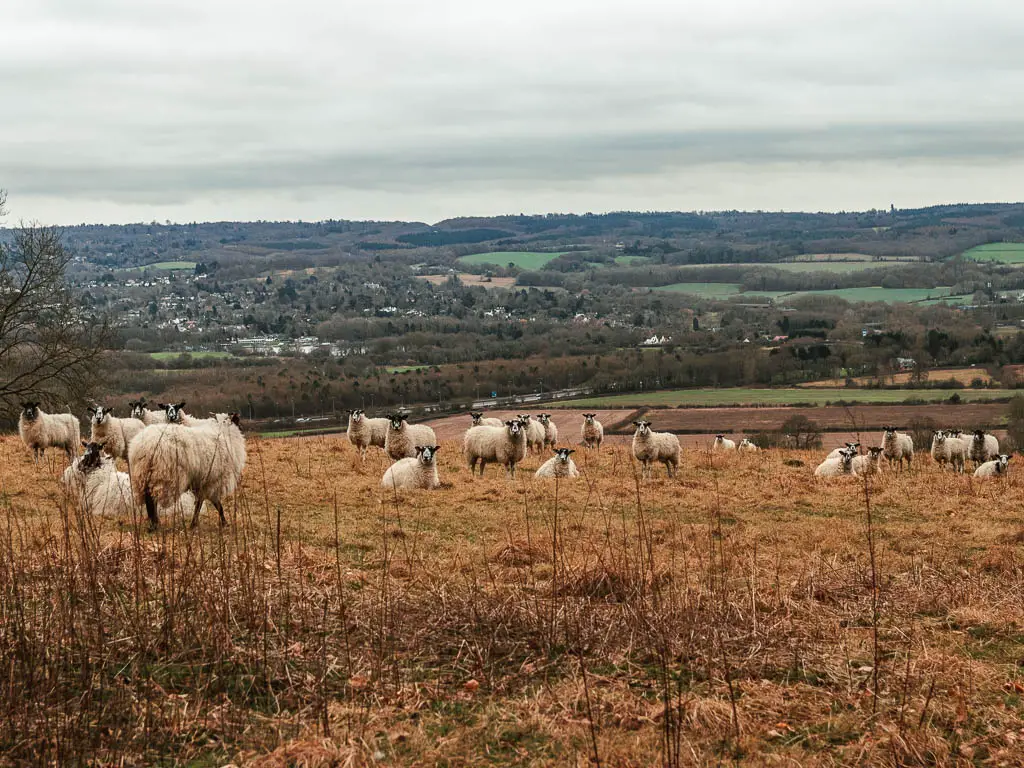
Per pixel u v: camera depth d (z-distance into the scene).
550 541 13.52
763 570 12.34
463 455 27.42
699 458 28.19
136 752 6.97
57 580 9.29
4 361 33.41
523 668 8.77
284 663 8.50
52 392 34.31
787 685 8.53
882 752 7.20
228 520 14.22
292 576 10.88
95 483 14.66
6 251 33.38
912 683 8.52
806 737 7.52
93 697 7.68
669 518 16.92
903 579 12.14
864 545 14.68
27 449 23.97
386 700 8.02
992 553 13.55
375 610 9.85
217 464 13.05
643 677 8.66
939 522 17.03
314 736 7.23
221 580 9.92
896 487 21.45
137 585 9.03
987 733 7.58
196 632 8.79
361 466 23.44
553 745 7.32
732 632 9.60
